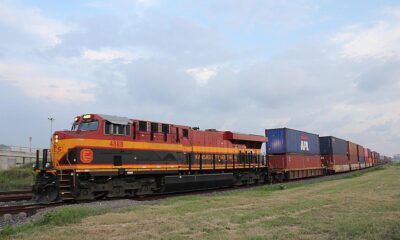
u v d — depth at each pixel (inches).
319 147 2054.6
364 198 708.0
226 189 1224.8
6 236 417.7
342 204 631.2
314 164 1905.8
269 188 1083.9
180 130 1057.5
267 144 1612.9
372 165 3789.4
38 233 427.5
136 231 434.9
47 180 772.0
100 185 816.9
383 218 485.4
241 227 451.5
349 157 2529.5
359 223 452.4
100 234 418.0
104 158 813.9
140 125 914.7
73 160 764.6
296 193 879.1
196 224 471.2
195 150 1109.1
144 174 921.5
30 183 1535.4
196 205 663.8
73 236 408.2
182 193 1071.0
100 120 817.5
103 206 686.5
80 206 672.4
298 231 420.2
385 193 792.3
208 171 1172.5
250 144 1444.4
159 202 745.0
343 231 412.8
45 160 800.9
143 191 935.7
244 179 1359.5
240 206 645.3
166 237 399.2
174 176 1010.7
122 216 541.3
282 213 552.7
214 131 1255.5
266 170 1504.7
